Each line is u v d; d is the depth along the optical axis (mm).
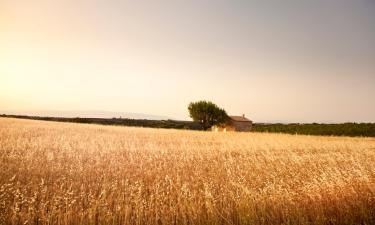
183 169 10930
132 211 6059
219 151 18297
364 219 6105
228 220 5805
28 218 5691
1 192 7359
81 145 18953
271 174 9945
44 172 9914
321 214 6188
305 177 9828
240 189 7438
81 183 8492
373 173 9984
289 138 32594
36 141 20344
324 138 36062
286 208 6246
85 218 5777
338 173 8914
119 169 10828
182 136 33531
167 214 5945
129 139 25781
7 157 12766
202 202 6574
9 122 49562
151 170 10695
